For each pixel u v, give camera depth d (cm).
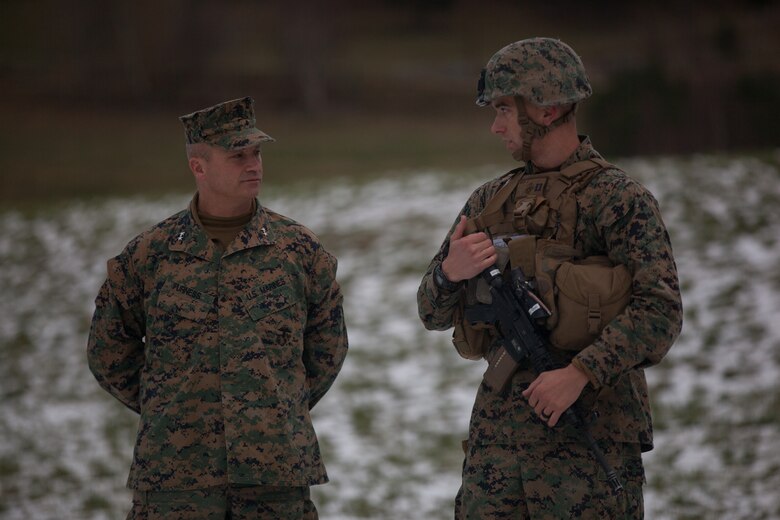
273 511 680
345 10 16075
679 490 1239
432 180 3956
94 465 1691
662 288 587
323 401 1930
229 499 680
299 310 703
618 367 580
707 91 4647
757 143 4559
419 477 1497
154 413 677
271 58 13712
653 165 3184
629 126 4634
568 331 600
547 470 611
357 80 12675
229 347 677
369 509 1363
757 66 5594
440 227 3162
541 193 634
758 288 2069
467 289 650
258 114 11575
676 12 7019
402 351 2192
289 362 694
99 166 7712
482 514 630
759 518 1114
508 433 623
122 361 723
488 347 654
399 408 1853
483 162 7406
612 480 584
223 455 671
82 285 3188
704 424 1499
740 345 1816
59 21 13350
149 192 6100
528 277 616
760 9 8556
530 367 623
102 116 11125
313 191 4047
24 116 10706
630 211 602
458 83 12650
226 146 681
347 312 2520
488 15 15662
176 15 13325
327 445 1683
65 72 12612
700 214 2583
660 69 4781
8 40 13512
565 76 627
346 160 7831
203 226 702
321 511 1362
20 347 2616
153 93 12375
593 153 645
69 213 4250
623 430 613
